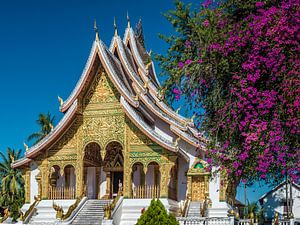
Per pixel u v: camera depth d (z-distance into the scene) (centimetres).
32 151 3200
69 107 3184
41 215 3117
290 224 2616
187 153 3173
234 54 1541
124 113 3136
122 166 3331
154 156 3033
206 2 1678
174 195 3131
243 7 1585
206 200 2905
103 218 2775
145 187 3075
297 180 1434
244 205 4441
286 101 1409
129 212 2991
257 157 1451
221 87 1606
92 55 3162
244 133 1462
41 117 5847
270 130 1435
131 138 3100
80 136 3189
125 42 3916
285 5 1424
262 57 1449
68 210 2898
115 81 3117
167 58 1841
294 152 1427
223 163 1608
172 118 3328
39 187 3294
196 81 1661
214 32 1609
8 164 6425
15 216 3634
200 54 1645
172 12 1836
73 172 3356
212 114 1689
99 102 3198
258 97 1460
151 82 3634
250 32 1494
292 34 1409
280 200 5303
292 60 1419
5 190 6209
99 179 3403
